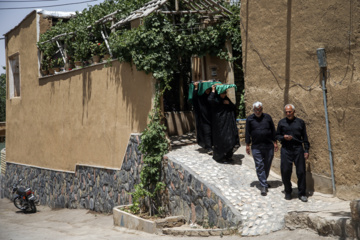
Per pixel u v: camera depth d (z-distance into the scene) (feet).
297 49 28.25
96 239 28.94
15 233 35.19
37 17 53.52
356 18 23.79
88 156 44.52
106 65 40.98
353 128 24.35
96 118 43.01
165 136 35.12
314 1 26.58
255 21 31.83
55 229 36.65
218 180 28.71
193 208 29.01
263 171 27.50
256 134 27.78
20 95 59.00
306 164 28.22
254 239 22.48
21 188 49.90
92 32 43.24
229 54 39.75
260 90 31.78
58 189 50.16
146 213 34.50
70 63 48.52
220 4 40.32
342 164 25.20
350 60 24.36
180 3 38.17
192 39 37.65
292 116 26.37
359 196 24.21
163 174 33.37
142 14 35.17
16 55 60.44
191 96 34.53
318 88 26.78
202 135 34.27
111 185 40.68
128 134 38.27
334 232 20.07
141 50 35.17
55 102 50.52
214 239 24.16
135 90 37.32
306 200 25.81
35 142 55.26
